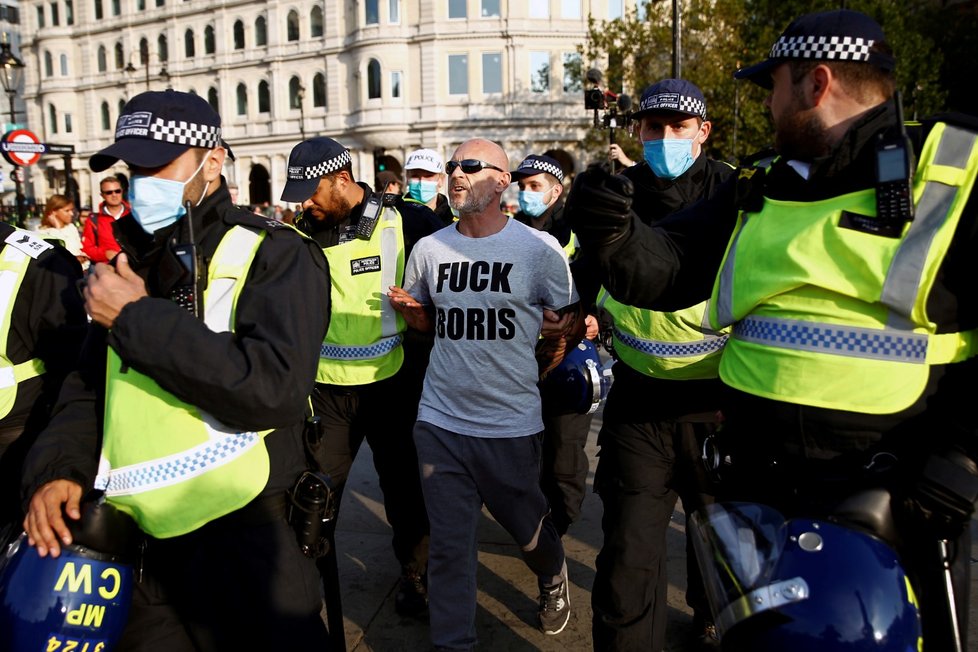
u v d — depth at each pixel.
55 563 1.77
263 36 45.53
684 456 2.62
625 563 2.51
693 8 23.58
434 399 2.79
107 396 1.87
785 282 1.58
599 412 6.67
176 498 1.82
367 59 40.84
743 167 1.92
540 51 39.72
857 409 1.53
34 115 55.88
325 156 3.29
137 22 50.16
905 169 1.42
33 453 1.85
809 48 1.59
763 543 1.51
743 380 1.71
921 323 1.48
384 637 3.16
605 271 1.84
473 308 2.70
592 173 1.73
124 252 1.91
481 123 39.94
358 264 3.28
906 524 1.50
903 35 25.06
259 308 1.80
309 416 2.11
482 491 2.75
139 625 2.00
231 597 1.92
